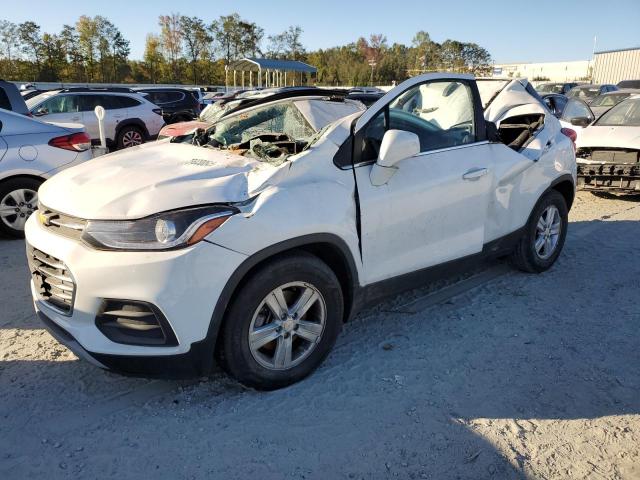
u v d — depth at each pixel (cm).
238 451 256
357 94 572
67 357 342
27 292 446
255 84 4738
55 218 289
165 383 313
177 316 258
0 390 304
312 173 303
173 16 6394
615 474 246
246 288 275
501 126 495
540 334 375
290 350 302
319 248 312
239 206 274
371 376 320
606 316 404
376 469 246
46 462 248
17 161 581
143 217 259
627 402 298
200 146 389
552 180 462
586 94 1802
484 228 403
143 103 1428
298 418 281
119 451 256
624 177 749
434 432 271
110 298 259
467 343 361
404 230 343
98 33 5959
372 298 342
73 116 1298
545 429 275
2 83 702
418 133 361
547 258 488
